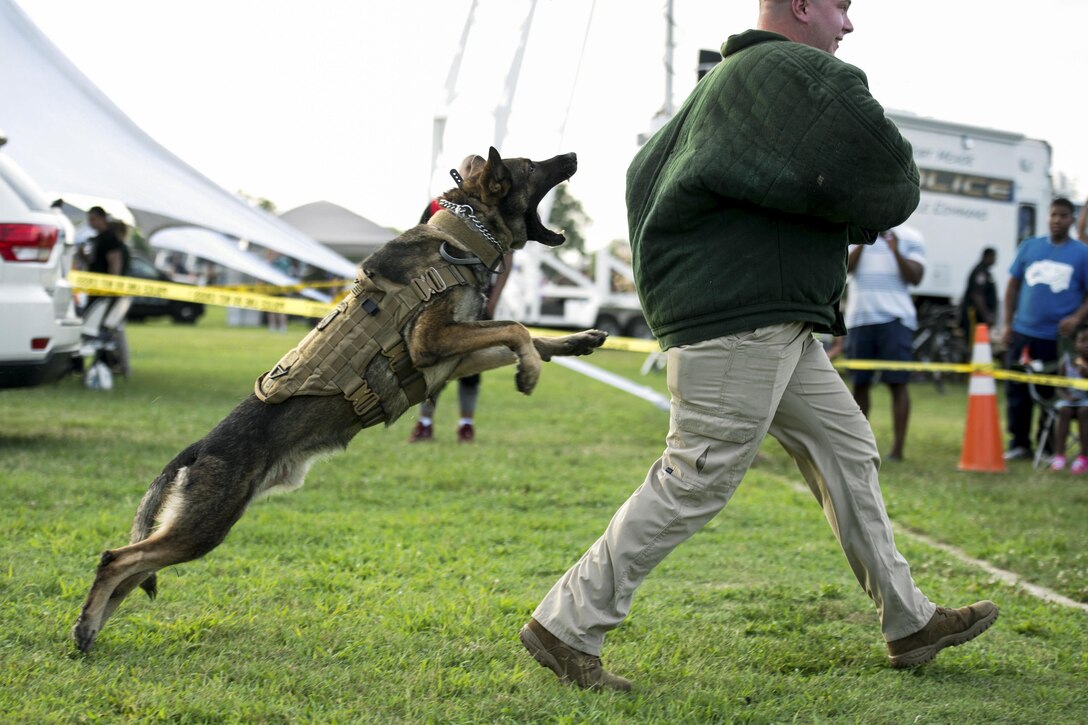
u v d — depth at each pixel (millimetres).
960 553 4895
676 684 2934
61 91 10312
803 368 3012
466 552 4508
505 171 3396
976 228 15734
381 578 3994
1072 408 7648
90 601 2963
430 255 3207
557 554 4559
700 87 2918
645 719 2650
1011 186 16062
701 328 2799
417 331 3127
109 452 6574
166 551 2994
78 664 2887
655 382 14477
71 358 6609
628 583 2840
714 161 2705
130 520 4730
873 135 2637
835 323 3109
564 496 5926
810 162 2633
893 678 3033
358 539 4641
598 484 6312
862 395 7746
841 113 2631
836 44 3053
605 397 12273
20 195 6188
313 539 4645
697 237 2805
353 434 3188
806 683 2977
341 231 22578
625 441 8406
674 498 2838
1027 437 8289
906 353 7637
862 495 3053
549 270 21828
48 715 2514
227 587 3764
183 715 2570
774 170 2650
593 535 4957
